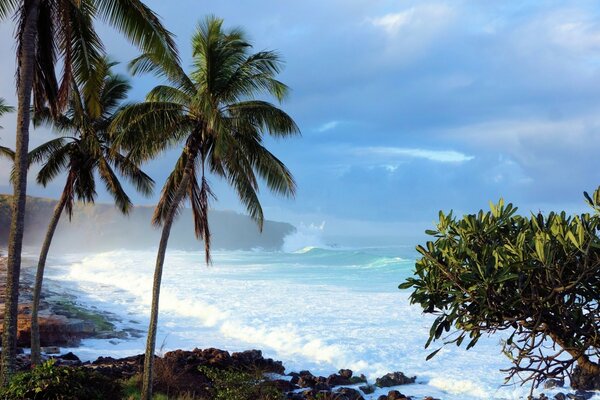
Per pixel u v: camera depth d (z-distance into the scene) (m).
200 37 16.72
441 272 4.55
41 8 14.76
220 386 18.97
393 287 49.16
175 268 71.06
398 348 26.36
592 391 18.28
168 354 22.97
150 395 16.80
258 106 17.30
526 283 4.11
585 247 3.97
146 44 14.62
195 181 18.06
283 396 18.92
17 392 10.97
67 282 53.03
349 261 82.06
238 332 31.38
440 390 20.75
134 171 24.00
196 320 35.19
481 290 4.16
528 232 4.33
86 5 15.04
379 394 20.64
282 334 29.42
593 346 4.20
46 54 15.38
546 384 19.25
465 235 4.51
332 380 21.69
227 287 48.72
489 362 23.38
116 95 23.23
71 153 22.77
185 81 16.94
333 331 30.17
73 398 10.93
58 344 27.23
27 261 80.88
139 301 41.94
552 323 4.29
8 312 13.28
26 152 13.55
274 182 17.91
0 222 141.50
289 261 86.19
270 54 16.92
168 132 17.16
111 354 26.03
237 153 17.06
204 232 18.45
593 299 4.16
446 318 4.44
